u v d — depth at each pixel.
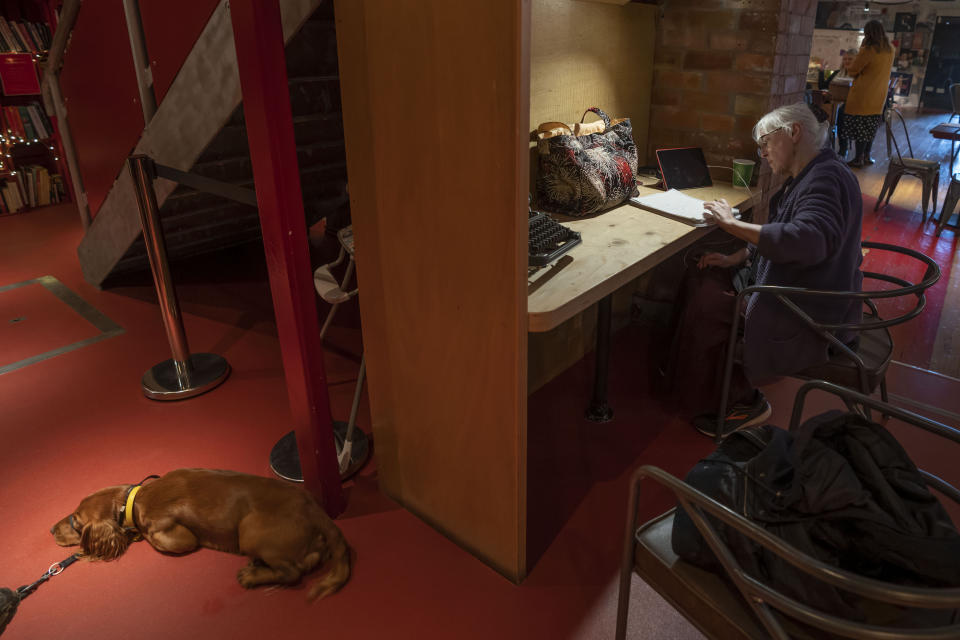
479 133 1.45
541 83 2.45
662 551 1.41
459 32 1.41
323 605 1.88
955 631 0.94
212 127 2.69
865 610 1.20
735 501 1.31
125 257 4.29
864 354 2.25
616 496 2.33
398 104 1.61
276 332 3.66
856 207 2.17
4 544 2.13
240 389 3.08
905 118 11.00
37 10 5.76
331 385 3.10
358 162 1.79
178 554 2.07
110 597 1.92
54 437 2.72
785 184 2.45
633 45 2.92
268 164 1.75
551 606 1.87
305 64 3.23
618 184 2.51
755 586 1.13
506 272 1.53
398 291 1.85
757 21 2.75
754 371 2.31
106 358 3.38
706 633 1.31
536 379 2.97
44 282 4.34
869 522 1.20
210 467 2.51
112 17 2.84
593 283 1.81
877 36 6.41
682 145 3.19
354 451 2.51
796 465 1.32
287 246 1.84
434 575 1.98
